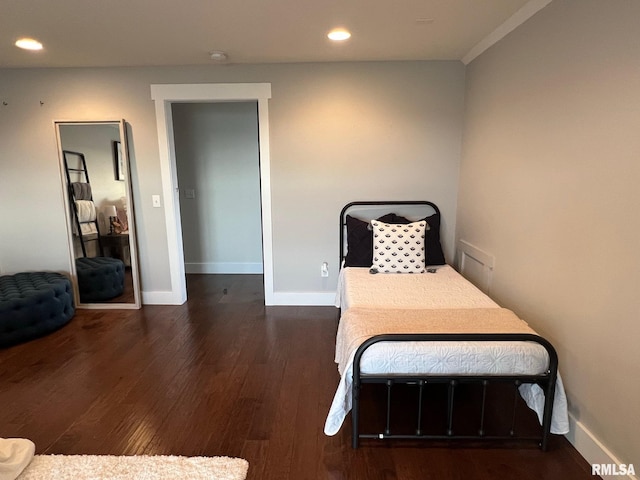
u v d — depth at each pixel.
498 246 2.63
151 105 3.40
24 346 2.90
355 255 3.25
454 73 3.27
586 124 1.71
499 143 2.60
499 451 1.78
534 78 2.15
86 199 3.58
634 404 1.46
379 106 3.35
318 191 3.52
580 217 1.75
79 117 3.41
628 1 1.45
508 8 2.18
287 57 3.12
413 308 2.21
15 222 3.60
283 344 2.92
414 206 3.52
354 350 1.73
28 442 1.74
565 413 1.73
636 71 1.42
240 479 1.62
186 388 2.32
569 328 1.84
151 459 1.72
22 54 2.95
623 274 1.50
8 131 3.45
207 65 3.31
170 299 3.81
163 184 3.55
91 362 2.65
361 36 2.63
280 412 2.09
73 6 2.09
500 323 1.92
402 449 1.80
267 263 3.69
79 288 3.71
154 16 2.24
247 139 4.70
